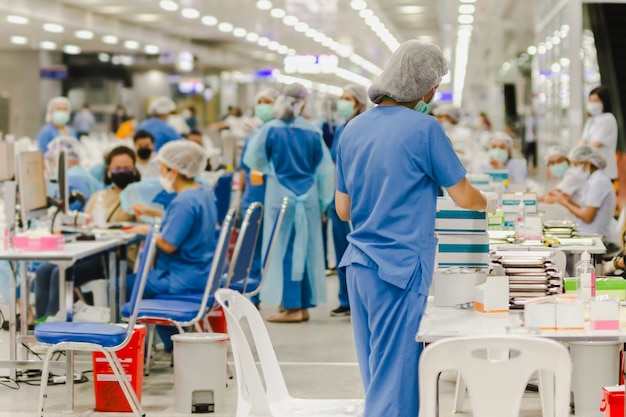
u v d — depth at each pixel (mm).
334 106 12273
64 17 21484
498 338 3318
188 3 20641
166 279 6973
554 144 15008
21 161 6996
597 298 3807
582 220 8484
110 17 23688
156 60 32031
